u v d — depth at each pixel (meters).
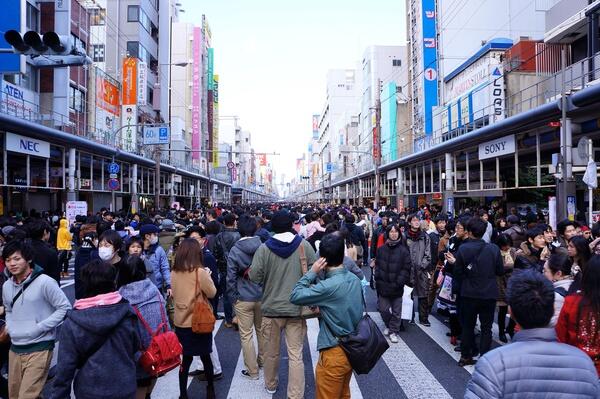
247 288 5.09
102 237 4.95
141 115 39.69
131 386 2.95
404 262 6.48
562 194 11.45
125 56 36.88
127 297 3.70
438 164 24.06
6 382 4.46
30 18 22.80
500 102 20.28
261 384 4.92
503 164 20.05
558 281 4.09
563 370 1.89
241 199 93.62
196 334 4.32
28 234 5.45
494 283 5.27
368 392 4.68
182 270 4.38
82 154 22.42
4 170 15.32
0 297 4.38
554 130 13.19
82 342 2.81
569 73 17.52
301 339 4.36
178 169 39.88
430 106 36.09
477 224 5.35
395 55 60.88
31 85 22.53
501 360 1.93
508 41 25.50
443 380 5.00
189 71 59.16
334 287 3.34
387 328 6.77
